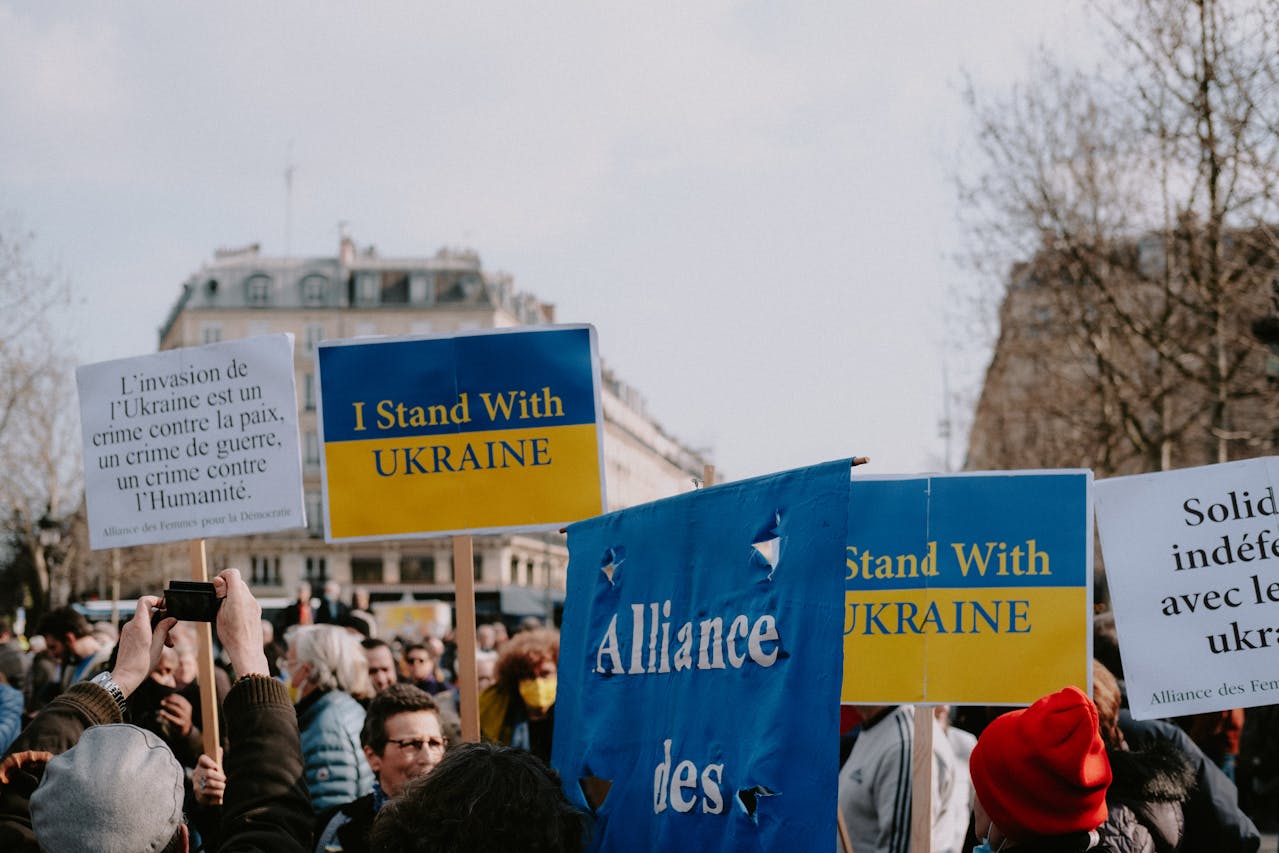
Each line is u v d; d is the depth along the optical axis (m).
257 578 93.69
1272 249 16.48
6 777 3.26
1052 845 3.10
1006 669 4.59
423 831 2.87
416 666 12.66
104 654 9.29
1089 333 22.84
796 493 3.11
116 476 5.54
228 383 5.42
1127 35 16.28
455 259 101.06
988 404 32.91
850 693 4.66
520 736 7.67
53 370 34.38
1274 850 11.92
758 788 3.04
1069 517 4.62
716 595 3.31
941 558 4.66
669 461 143.88
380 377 5.30
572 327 5.25
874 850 5.32
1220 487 4.77
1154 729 5.38
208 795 4.91
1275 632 4.70
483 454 5.23
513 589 45.84
